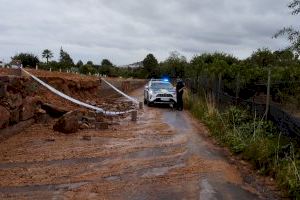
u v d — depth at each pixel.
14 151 9.74
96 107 18.88
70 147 10.48
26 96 13.07
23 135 11.64
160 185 7.49
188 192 7.14
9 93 11.31
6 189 7.04
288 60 10.43
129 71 71.69
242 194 7.19
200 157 9.83
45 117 13.84
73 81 21.08
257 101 14.19
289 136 9.64
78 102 17.62
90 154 9.79
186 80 36.72
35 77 16.72
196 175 8.22
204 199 6.81
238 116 12.92
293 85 10.55
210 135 13.02
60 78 19.44
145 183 7.59
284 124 9.95
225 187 7.53
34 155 9.45
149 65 68.75
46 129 12.62
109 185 7.41
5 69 16.78
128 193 7.00
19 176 7.79
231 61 31.52
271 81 12.04
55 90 17.33
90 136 11.73
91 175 8.02
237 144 10.60
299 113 10.34
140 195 6.91
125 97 31.09
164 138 12.34
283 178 7.71
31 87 14.02
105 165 8.81
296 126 9.30
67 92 19.55
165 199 6.75
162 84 24.47
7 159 8.99
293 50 8.97
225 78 20.92
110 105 22.03
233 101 14.63
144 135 12.76
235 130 11.48
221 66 25.41
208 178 8.05
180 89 21.55
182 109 21.75
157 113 19.62
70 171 8.25
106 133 12.83
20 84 12.23
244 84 16.69
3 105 10.84
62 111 14.47
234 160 9.74
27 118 12.62
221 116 14.00
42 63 41.09
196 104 20.33
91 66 55.84
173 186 7.45
